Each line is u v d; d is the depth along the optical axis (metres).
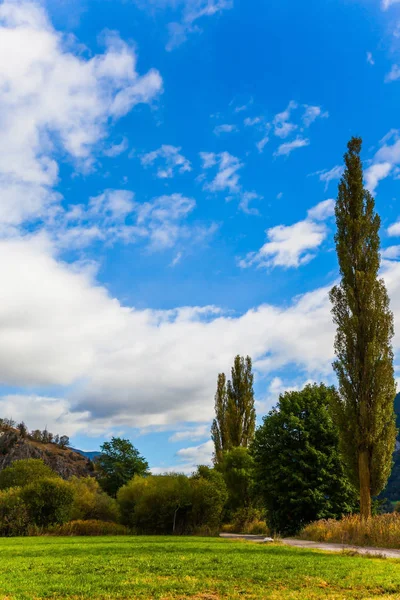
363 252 31.97
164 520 38.75
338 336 30.97
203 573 13.23
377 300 30.48
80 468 115.38
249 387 67.38
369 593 10.93
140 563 15.29
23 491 36.22
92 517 43.00
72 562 15.63
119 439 74.31
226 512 55.66
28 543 25.28
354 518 27.72
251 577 12.69
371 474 28.14
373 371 29.17
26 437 127.31
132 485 42.56
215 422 67.81
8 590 10.67
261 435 42.62
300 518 38.53
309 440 40.03
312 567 14.48
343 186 33.59
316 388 44.25
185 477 41.25
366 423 28.55
